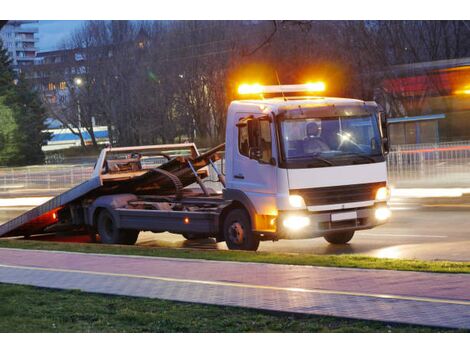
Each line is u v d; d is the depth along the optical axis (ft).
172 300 31.94
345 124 49.70
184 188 65.31
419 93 136.56
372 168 50.01
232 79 204.33
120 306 31.71
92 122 319.88
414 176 105.29
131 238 62.03
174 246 60.75
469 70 128.36
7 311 31.73
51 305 32.83
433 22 195.42
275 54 191.83
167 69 267.39
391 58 192.54
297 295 31.35
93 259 45.98
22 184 164.35
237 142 51.31
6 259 48.42
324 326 26.37
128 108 290.15
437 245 50.19
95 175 62.59
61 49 352.49
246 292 32.71
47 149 359.87
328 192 48.65
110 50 306.35
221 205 52.95
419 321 25.86
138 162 65.21
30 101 311.06
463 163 101.55
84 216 65.05
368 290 31.53
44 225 67.15
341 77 187.21
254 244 50.78
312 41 190.39
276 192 48.24
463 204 79.05
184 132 276.00
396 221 66.74
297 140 48.42
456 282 32.30
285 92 52.80
